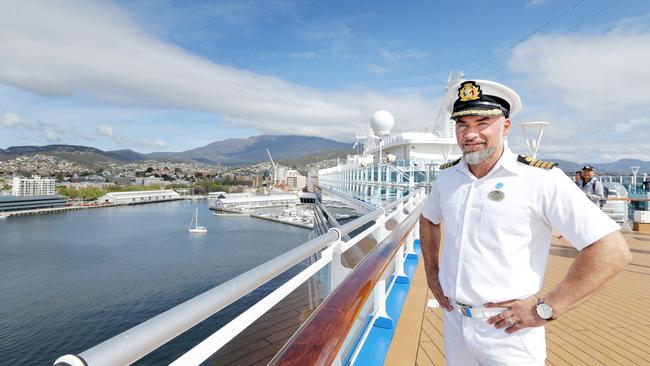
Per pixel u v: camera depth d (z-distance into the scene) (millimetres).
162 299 27203
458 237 1482
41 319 23328
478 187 1453
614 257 1161
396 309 4004
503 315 1321
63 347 19938
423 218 1837
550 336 3521
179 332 941
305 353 1018
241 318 1325
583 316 3982
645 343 3359
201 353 1099
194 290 29297
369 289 1638
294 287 1811
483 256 1386
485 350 1392
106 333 21703
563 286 1229
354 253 8430
